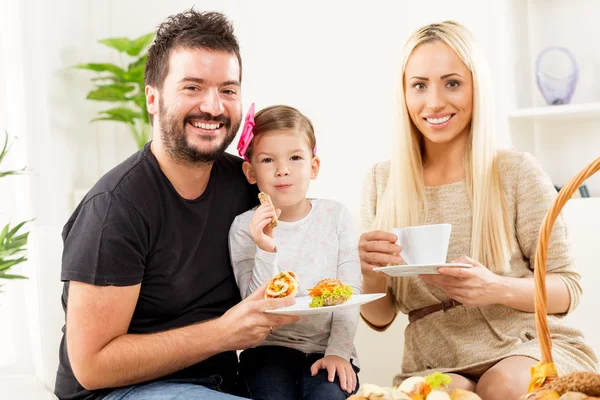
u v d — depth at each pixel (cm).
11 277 242
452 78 175
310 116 297
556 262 173
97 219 149
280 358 164
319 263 168
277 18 302
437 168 185
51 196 293
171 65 157
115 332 149
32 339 188
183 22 159
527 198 174
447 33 177
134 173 156
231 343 146
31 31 294
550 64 255
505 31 252
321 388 155
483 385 155
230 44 160
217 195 167
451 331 174
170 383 151
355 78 290
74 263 147
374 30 286
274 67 303
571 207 220
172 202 158
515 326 168
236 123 161
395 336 226
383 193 194
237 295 170
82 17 323
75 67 303
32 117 289
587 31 258
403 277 181
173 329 150
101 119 310
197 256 161
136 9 335
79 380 147
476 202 175
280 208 170
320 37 295
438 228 152
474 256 173
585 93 257
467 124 181
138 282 151
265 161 167
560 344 164
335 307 138
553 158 265
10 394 173
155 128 164
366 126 289
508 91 253
